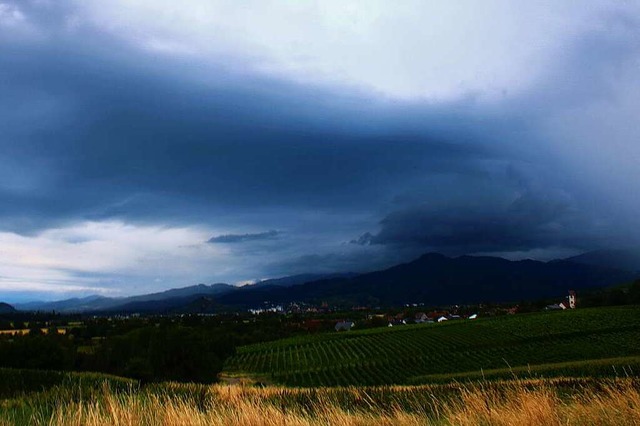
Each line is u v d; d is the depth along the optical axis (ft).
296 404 31.53
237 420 23.72
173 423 23.17
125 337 223.51
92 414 24.18
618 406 23.38
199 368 203.82
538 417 22.52
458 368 281.74
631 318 360.07
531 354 295.07
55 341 217.15
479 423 23.47
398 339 388.57
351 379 275.18
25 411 29.71
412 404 32.96
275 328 510.17
